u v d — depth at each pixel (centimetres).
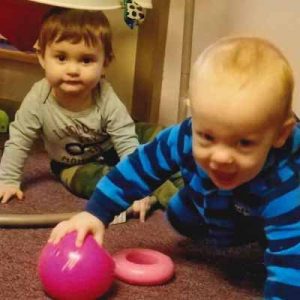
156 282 76
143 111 146
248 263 87
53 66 108
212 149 60
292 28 119
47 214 93
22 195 106
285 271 63
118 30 149
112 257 77
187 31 124
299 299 62
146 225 98
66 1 104
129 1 114
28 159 130
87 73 108
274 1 122
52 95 113
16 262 78
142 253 81
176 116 146
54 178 120
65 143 117
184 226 87
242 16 130
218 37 135
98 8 108
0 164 111
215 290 77
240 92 58
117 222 97
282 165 67
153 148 78
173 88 145
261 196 67
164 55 144
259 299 74
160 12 139
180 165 76
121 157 114
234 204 72
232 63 60
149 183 78
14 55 138
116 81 152
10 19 124
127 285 75
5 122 143
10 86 157
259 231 77
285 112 61
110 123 115
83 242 71
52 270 68
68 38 106
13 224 90
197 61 63
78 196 110
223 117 58
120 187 78
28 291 71
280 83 59
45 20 109
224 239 82
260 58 61
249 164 60
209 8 135
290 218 65
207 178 72
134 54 150
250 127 58
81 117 113
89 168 111
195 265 84
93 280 68
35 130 113
